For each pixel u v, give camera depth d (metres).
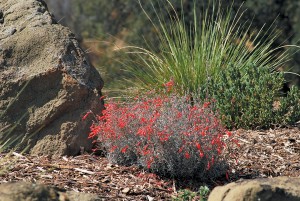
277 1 14.48
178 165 8.30
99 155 9.09
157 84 12.01
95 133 8.69
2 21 9.80
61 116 9.09
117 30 15.84
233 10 14.71
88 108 9.13
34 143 8.99
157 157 8.26
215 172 8.45
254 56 12.68
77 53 9.44
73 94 9.05
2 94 9.12
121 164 8.64
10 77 9.16
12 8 9.89
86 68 9.34
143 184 8.11
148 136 8.18
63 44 9.36
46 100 9.10
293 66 14.42
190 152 8.26
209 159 8.30
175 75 11.95
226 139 9.24
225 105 10.70
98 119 9.16
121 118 8.59
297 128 10.59
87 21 16.31
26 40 9.41
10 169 8.09
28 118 9.05
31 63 9.28
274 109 11.39
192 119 8.43
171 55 12.28
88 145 9.09
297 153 9.58
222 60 12.53
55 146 8.94
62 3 18.09
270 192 6.10
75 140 8.98
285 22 14.50
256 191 6.07
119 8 15.80
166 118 8.41
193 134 8.26
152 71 12.68
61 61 9.19
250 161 9.21
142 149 8.45
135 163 8.61
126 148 8.52
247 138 10.03
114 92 12.95
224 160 8.50
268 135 10.21
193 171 8.39
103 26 16.05
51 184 7.77
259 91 10.73
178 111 8.51
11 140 8.98
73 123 9.03
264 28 14.60
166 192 8.02
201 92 11.01
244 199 6.05
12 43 9.41
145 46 15.28
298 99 10.80
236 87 10.90
